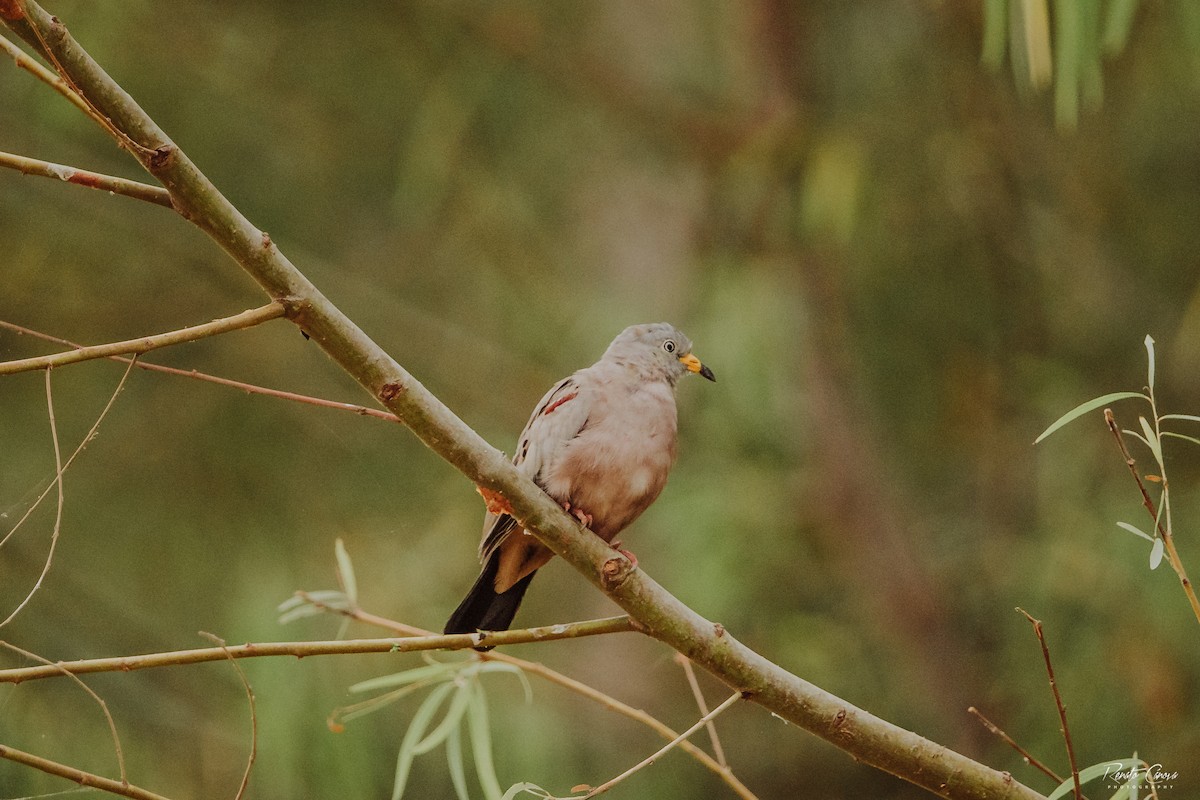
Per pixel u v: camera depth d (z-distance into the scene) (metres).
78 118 11.34
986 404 13.20
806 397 13.57
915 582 13.41
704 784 12.94
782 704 5.04
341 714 9.52
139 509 10.98
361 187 13.88
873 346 13.82
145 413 11.47
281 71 13.21
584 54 13.05
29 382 11.34
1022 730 11.30
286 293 4.59
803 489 13.02
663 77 13.95
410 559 11.16
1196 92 12.11
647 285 13.53
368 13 13.02
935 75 12.91
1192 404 12.38
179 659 4.62
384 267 13.75
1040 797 5.01
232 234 4.50
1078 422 11.98
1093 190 13.05
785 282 13.05
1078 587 10.90
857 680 12.79
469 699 5.72
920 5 13.04
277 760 9.03
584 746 12.20
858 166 11.74
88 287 11.85
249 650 4.67
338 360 4.74
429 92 13.05
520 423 12.71
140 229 12.01
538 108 13.71
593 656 12.63
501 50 12.98
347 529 11.34
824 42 13.59
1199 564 10.39
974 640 13.41
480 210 12.92
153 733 9.32
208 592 10.72
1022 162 13.02
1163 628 10.41
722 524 11.83
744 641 12.30
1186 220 13.12
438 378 12.75
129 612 10.12
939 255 13.19
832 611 13.48
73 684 9.11
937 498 14.22
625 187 13.94
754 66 13.57
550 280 13.35
